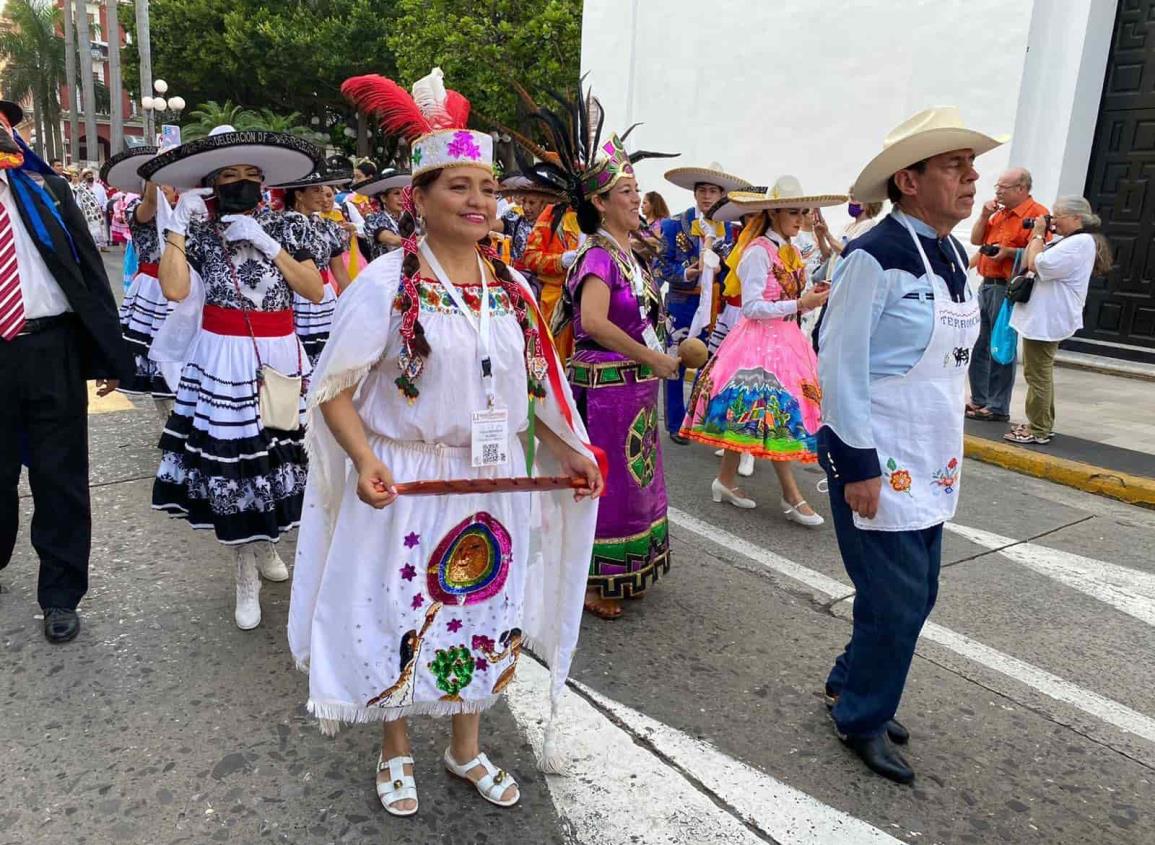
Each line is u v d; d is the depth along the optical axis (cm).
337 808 254
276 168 358
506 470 238
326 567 233
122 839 238
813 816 264
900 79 1023
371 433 230
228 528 339
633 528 377
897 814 267
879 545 267
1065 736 315
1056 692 346
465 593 235
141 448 581
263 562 402
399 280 218
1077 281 649
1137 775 295
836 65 1088
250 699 307
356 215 691
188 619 361
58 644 336
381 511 227
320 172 441
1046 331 660
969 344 267
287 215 371
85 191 1805
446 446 231
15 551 415
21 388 325
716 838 252
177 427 356
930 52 991
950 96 981
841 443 257
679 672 344
